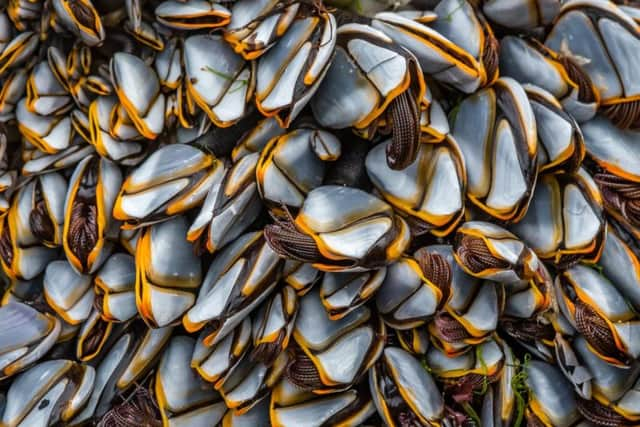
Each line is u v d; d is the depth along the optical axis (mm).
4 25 518
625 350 492
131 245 510
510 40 515
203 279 498
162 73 506
